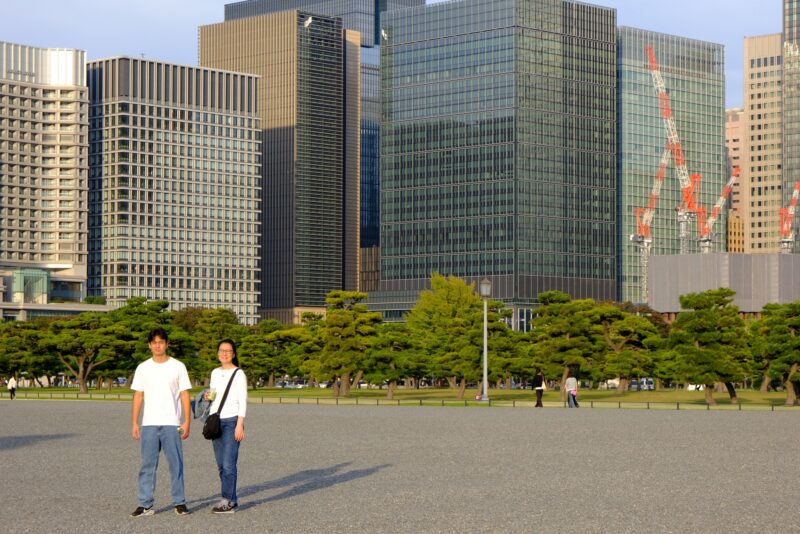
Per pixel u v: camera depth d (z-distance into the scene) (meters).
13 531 33.53
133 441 67.81
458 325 149.88
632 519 35.41
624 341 171.62
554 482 44.84
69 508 38.12
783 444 64.75
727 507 37.84
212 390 37.69
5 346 184.00
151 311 186.50
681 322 135.12
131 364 185.12
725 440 68.00
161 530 33.78
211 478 47.00
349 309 158.75
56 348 180.75
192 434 74.19
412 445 63.78
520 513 36.62
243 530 33.75
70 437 71.50
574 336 150.50
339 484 44.38
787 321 133.12
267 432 75.94
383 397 160.38
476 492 41.78
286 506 38.44
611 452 58.81
